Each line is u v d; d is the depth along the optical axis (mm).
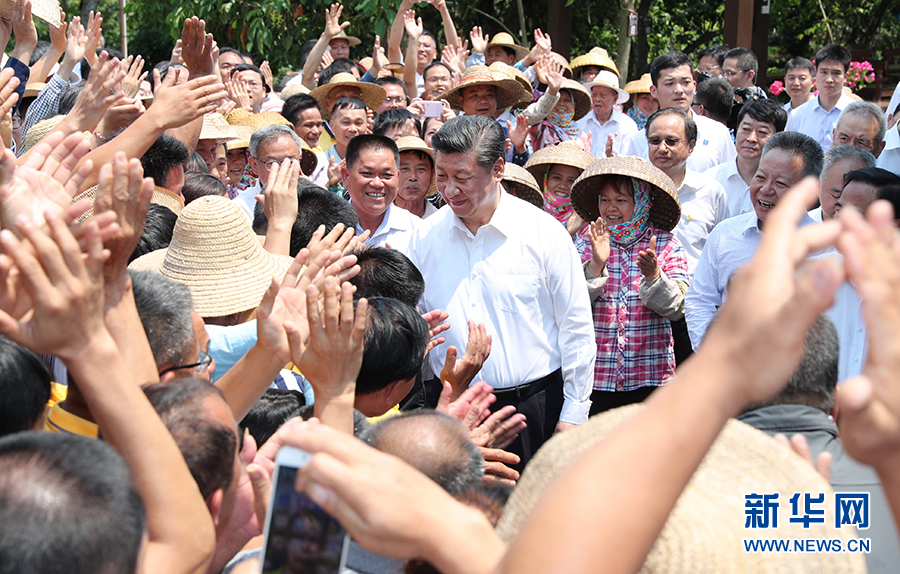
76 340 1301
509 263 3543
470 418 2512
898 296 703
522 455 3578
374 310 2480
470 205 3471
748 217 4293
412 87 8320
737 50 9125
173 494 1335
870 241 706
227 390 2109
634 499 754
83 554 1093
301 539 1203
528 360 3564
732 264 4254
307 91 7793
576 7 16469
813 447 1849
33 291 1260
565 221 5047
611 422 1229
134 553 1160
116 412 1315
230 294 2809
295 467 1213
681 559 1070
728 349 731
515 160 5863
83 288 1288
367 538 916
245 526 1759
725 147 6809
